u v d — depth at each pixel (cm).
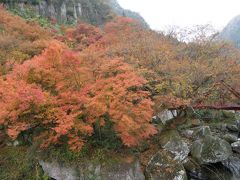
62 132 848
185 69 1436
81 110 926
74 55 1020
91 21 4753
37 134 1058
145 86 1334
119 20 2783
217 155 1141
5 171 1027
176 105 1308
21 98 865
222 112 1662
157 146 1187
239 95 1361
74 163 991
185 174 1061
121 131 953
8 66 1462
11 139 1124
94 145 1055
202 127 1278
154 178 1036
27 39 2280
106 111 936
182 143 1170
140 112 958
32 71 1012
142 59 1502
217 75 1452
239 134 1497
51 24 3562
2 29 2236
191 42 1730
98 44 1911
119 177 992
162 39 1925
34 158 1034
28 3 3669
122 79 1000
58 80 1004
